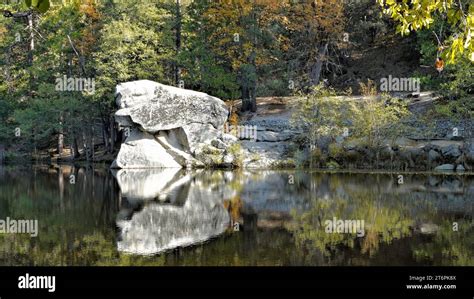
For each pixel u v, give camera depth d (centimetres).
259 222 1448
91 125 4012
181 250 1130
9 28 4238
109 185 2381
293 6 3647
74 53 4028
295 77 3688
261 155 3141
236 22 3628
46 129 4056
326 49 3766
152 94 3155
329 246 1144
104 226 1412
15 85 4319
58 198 1970
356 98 3341
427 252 1071
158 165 3189
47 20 3812
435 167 2706
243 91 3797
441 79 3106
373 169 2795
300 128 3192
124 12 3825
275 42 3616
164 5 4038
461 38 599
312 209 1639
